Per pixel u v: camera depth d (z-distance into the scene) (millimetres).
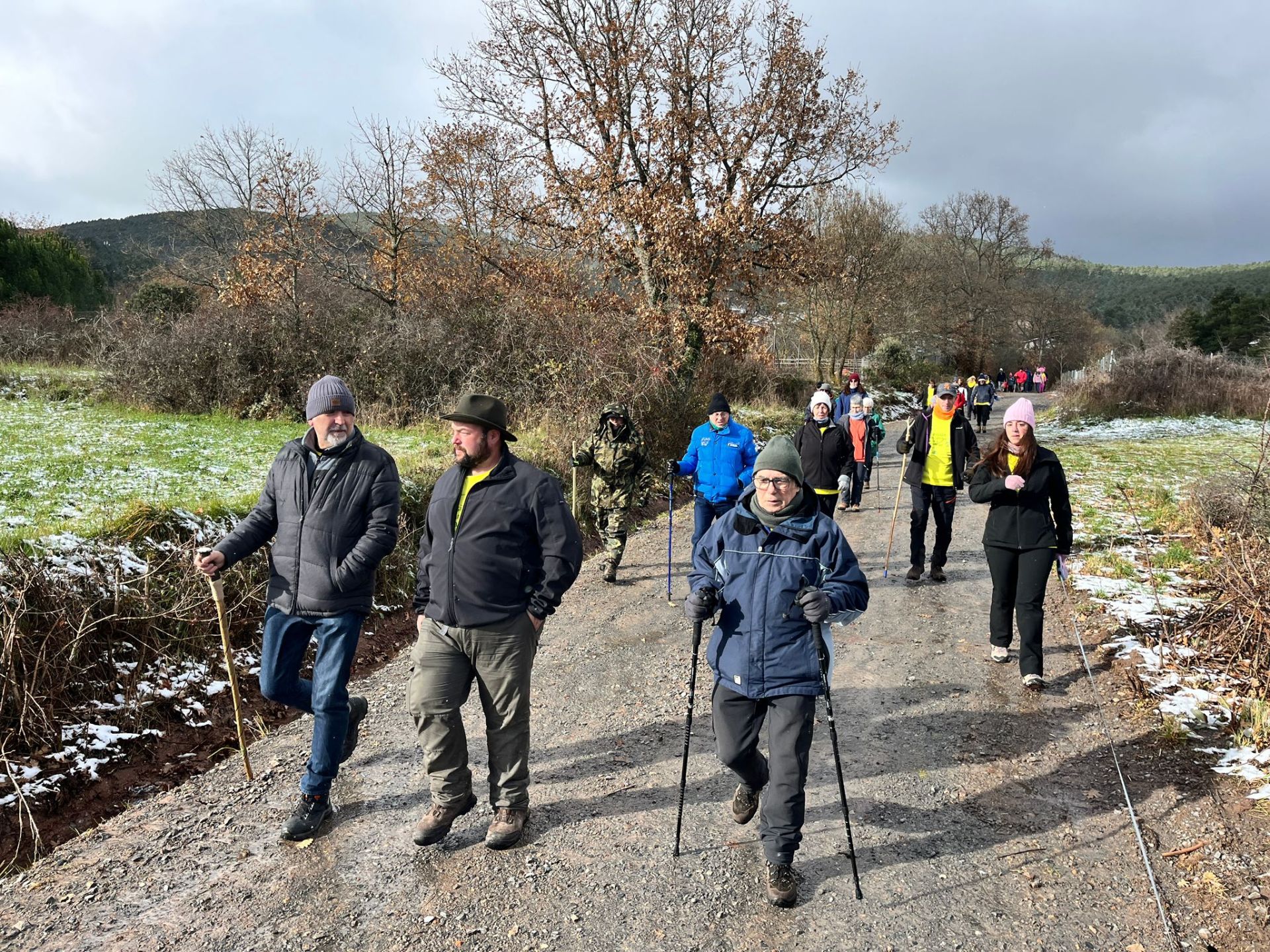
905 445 7961
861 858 3350
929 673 5410
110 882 3197
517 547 3338
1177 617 6035
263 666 3619
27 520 5898
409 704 3379
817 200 32875
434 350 15812
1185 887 3111
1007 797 3828
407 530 7461
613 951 2807
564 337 14805
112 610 4746
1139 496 11164
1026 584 5176
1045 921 2945
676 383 14664
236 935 2891
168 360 15711
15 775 3764
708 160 18438
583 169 19188
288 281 20297
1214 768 3965
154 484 7848
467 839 3508
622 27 18391
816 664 3072
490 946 2836
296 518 3520
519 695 3391
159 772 4145
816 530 3158
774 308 30844
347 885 3184
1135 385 25641
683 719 4727
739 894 3119
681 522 10781
